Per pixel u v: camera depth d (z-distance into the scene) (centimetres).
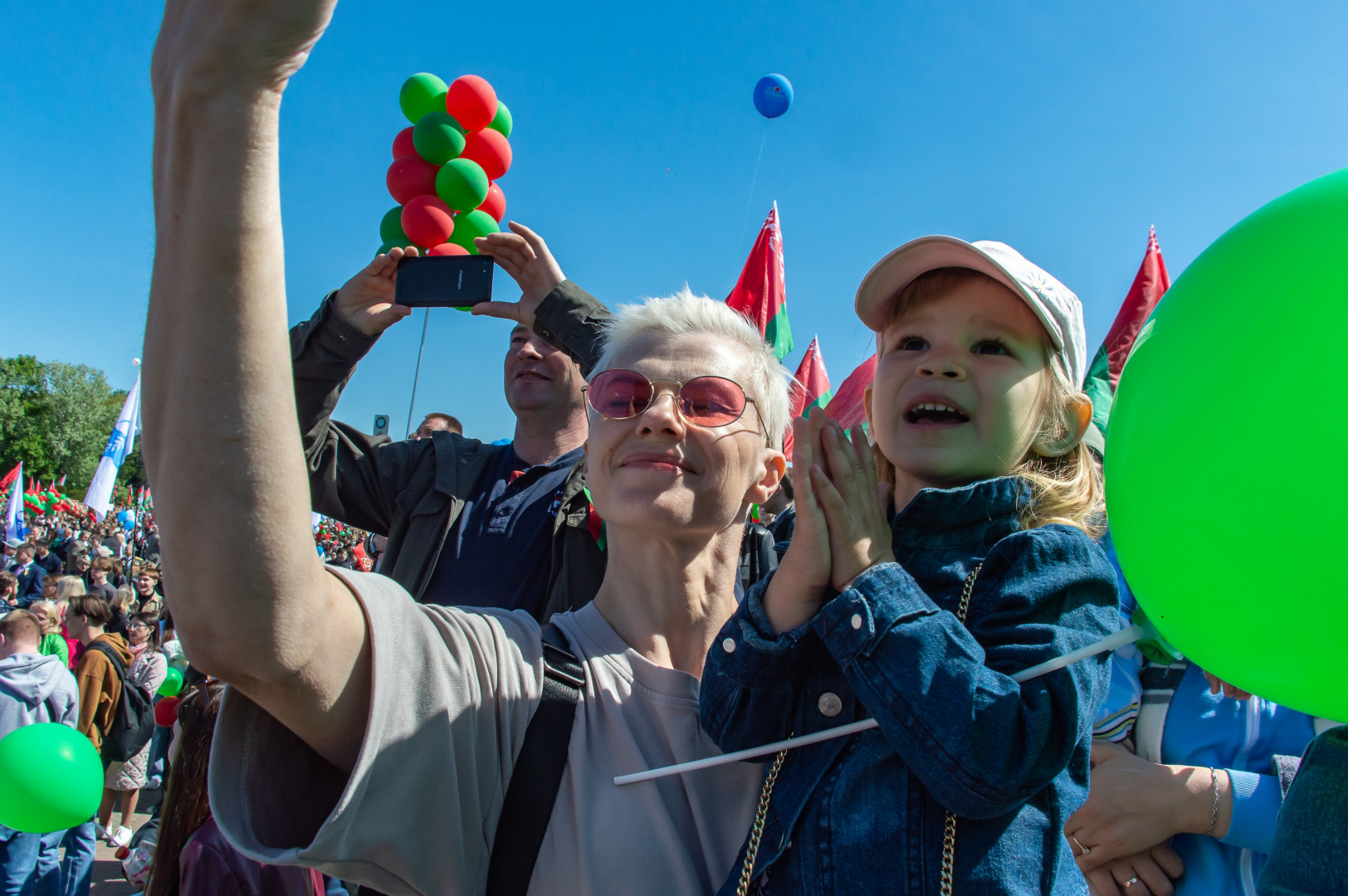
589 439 163
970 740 112
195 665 96
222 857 205
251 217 90
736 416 156
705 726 137
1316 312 83
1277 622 84
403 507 271
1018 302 156
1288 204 92
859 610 123
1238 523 84
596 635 151
